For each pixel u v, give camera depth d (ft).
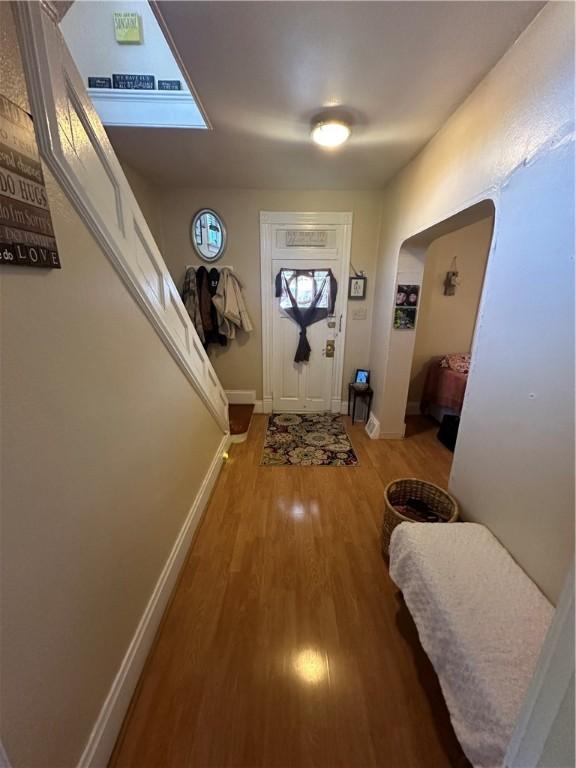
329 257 10.64
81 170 2.78
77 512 2.74
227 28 3.74
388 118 5.68
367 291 10.96
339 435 10.34
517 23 3.56
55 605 2.45
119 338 3.50
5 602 2.00
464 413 4.89
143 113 6.11
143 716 3.40
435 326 11.43
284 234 10.44
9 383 2.03
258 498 7.17
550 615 3.10
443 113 5.50
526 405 3.59
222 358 11.71
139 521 3.95
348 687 3.67
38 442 2.29
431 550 3.88
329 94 5.03
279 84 4.78
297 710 3.46
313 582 5.05
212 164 8.05
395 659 3.97
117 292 3.46
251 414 11.34
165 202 10.05
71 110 2.66
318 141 6.20
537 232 3.41
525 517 3.62
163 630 4.29
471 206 4.89
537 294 3.40
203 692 3.60
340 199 10.13
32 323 2.23
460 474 5.04
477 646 2.87
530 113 3.54
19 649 2.10
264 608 4.61
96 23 5.73
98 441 3.07
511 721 2.36
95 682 2.97
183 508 5.62
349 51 4.11
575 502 2.99
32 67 2.19
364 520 6.48
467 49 4.00
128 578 3.65
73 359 2.70
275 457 8.95
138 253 3.96
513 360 3.79
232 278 10.59
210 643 4.13
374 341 10.91
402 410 9.95
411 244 8.34
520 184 3.69
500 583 3.44
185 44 4.00
